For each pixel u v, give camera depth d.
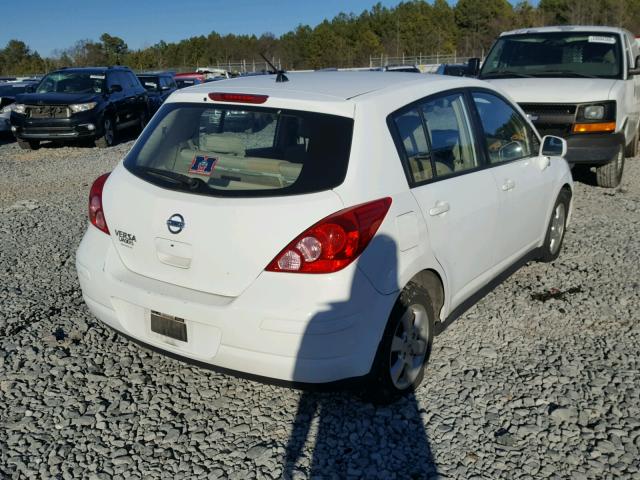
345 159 3.28
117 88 15.63
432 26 78.25
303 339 3.09
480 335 4.55
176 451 3.26
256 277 3.17
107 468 3.12
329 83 3.86
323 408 3.63
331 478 3.07
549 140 5.18
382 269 3.27
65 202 8.62
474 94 4.51
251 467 3.13
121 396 3.74
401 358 3.58
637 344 4.44
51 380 3.89
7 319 4.71
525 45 9.80
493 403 3.70
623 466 3.16
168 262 3.43
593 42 9.48
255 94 3.58
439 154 3.92
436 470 3.13
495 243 4.51
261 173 3.32
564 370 4.07
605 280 5.60
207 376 3.97
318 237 3.09
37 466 3.13
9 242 6.67
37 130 14.00
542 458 3.23
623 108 8.66
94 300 3.70
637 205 8.18
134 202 3.55
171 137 3.72
